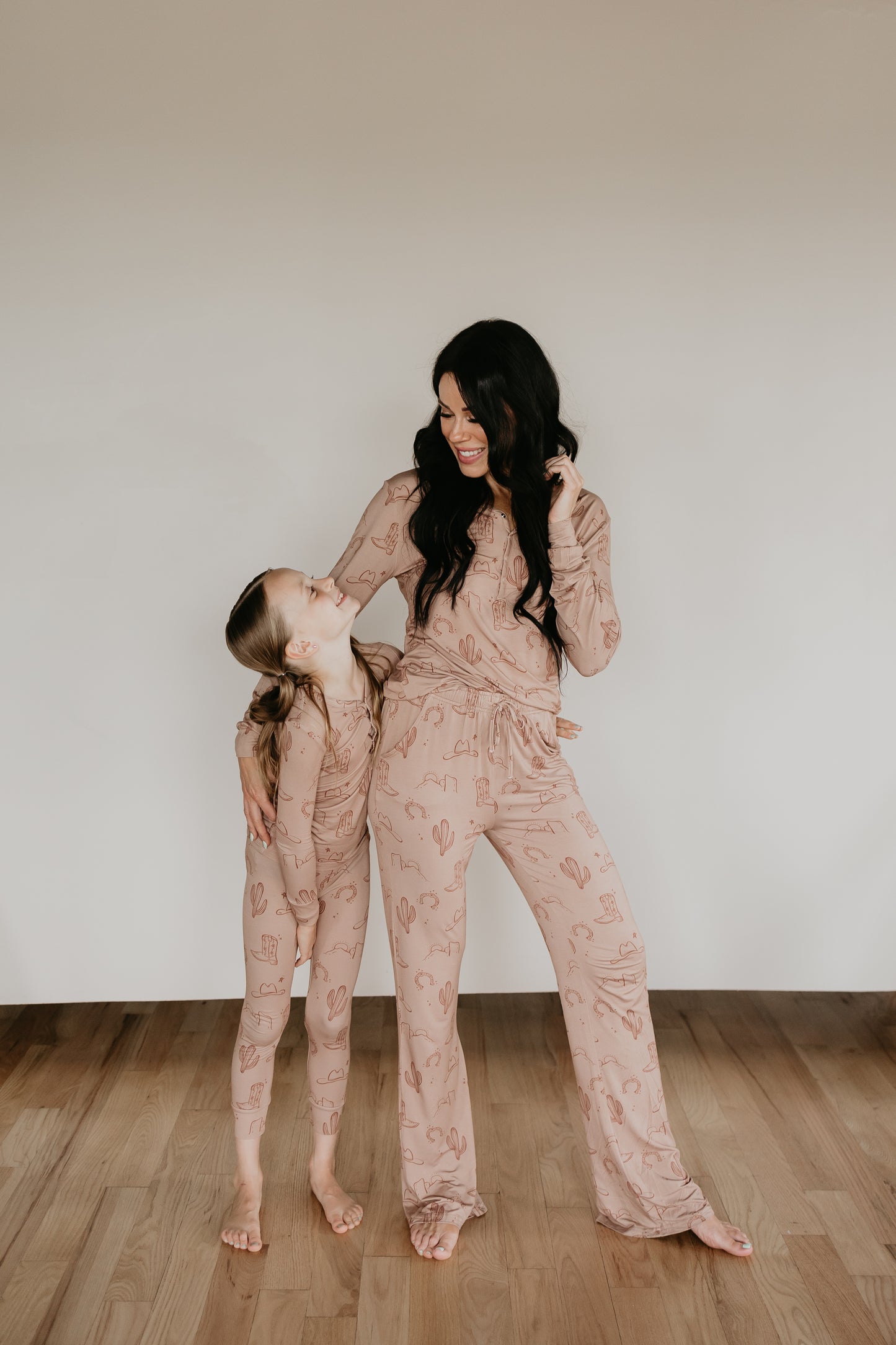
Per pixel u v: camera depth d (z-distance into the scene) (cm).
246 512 255
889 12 238
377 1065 260
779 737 267
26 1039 273
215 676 262
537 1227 201
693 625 261
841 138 242
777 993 299
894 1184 213
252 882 201
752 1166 219
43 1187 212
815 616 261
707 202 245
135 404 251
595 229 246
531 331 250
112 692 263
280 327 249
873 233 245
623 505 256
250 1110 204
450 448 189
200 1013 288
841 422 252
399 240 246
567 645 194
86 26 238
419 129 243
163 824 269
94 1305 181
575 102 242
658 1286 185
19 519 255
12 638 260
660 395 252
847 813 270
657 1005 292
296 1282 187
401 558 195
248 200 245
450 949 193
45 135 242
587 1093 196
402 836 189
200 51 240
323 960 203
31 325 248
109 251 246
